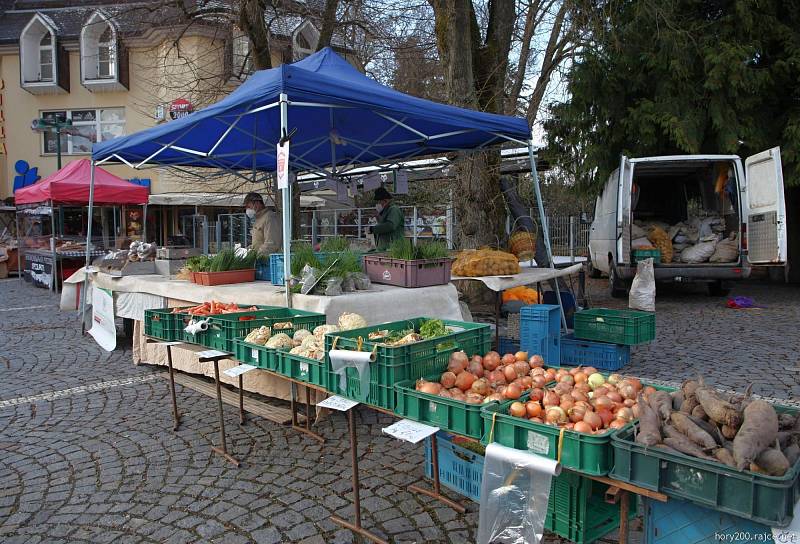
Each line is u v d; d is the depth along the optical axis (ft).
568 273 24.02
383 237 26.89
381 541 9.98
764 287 45.68
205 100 46.47
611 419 8.73
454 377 10.42
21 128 74.59
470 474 10.98
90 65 71.72
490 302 34.76
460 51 31.89
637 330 20.35
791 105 40.37
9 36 73.31
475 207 33.45
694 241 37.19
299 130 27.43
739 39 39.14
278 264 19.47
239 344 13.82
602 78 41.37
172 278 23.54
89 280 30.01
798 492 6.43
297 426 15.81
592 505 9.64
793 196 46.52
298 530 10.61
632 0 40.86
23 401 18.75
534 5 36.65
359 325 14.67
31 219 57.88
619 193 34.99
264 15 38.32
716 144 39.73
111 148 26.11
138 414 17.30
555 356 20.18
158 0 42.47
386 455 14.01
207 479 12.84
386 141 28.14
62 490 12.46
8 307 40.42
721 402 7.05
